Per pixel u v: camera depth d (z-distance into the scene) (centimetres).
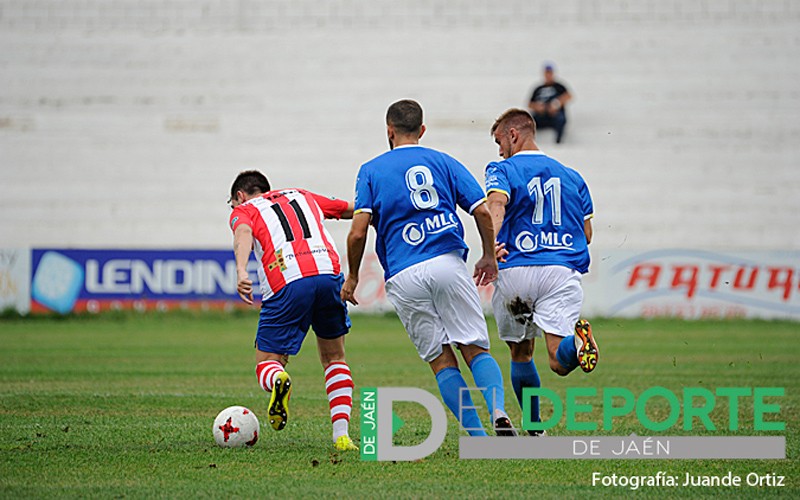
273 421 2161
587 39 9850
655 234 9100
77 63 9944
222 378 3881
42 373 4028
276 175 9512
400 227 2181
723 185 9275
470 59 9856
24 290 7412
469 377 4128
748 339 5816
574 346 2230
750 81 9656
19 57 9944
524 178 2392
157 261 7356
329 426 2680
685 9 9869
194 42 10025
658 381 3809
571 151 9375
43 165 9531
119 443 2341
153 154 9581
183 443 2348
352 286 2220
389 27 10044
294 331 2295
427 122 9625
